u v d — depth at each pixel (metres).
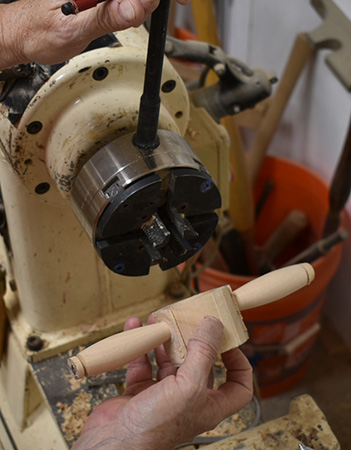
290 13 1.42
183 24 1.89
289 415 0.79
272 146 1.73
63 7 0.48
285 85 1.43
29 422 1.02
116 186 0.62
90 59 0.64
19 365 0.96
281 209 1.70
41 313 0.92
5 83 0.67
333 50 1.25
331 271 1.42
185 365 0.63
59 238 0.83
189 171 0.63
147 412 0.62
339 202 1.33
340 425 1.63
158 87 0.57
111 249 0.65
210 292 0.68
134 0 0.48
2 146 0.70
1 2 0.65
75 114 0.66
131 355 0.65
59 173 0.68
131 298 0.98
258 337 1.46
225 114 0.98
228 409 0.70
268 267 1.60
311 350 1.65
